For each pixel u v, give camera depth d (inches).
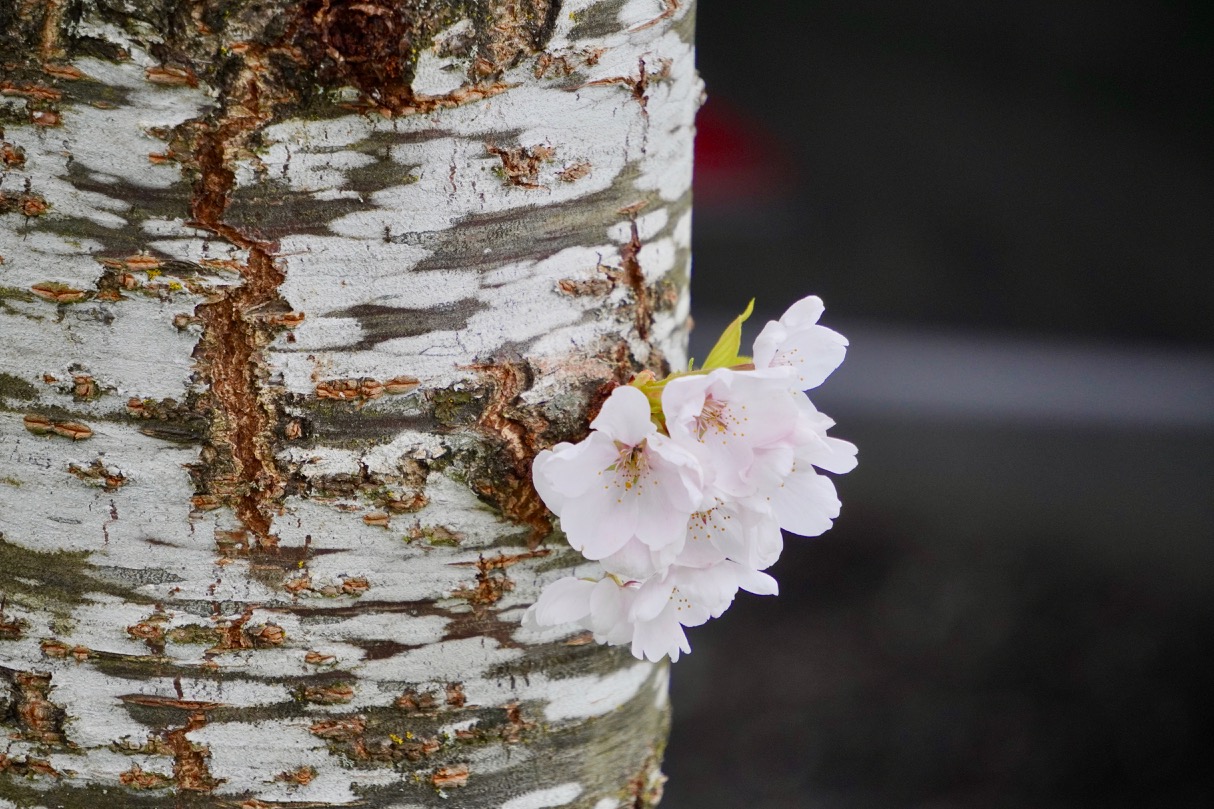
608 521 45.8
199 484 45.8
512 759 46.9
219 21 45.0
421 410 46.0
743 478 45.8
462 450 46.1
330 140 45.4
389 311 45.8
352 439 45.9
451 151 45.6
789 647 114.1
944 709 106.4
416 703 46.5
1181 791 97.0
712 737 104.7
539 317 46.3
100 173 45.4
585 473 45.7
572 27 45.8
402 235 45.6
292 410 45.8
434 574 46.3
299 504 45.9
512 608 46.6
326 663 46.3
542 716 47.0
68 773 46.4
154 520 45.9
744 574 46.2
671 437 45.6
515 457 46.3
